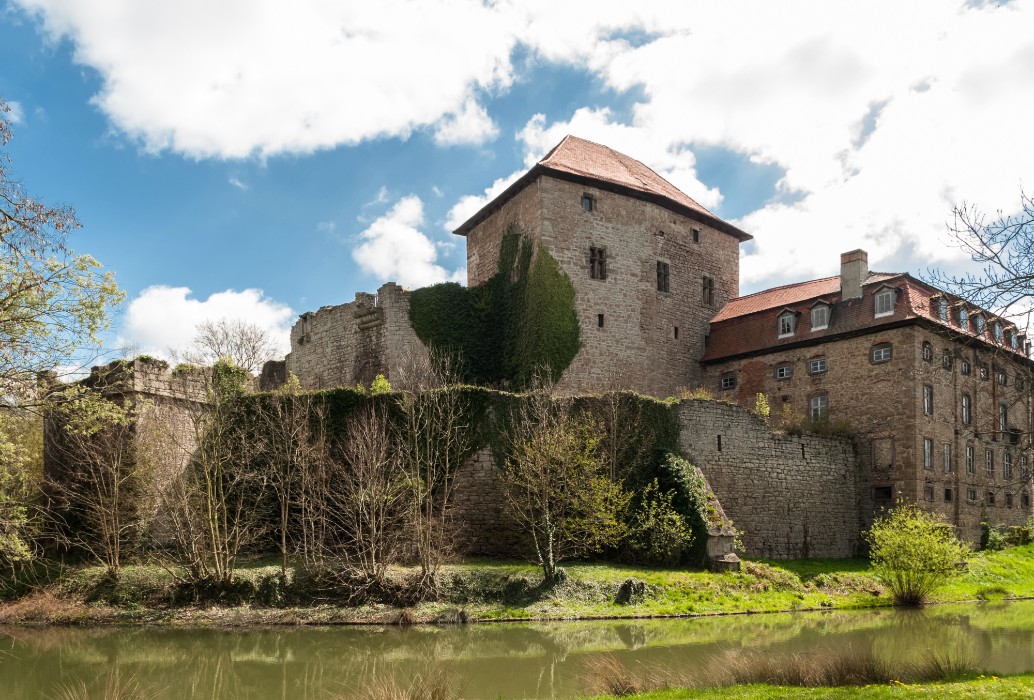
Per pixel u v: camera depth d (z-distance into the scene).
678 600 23.16
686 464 28.05
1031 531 38.50
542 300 36.47
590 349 37.41
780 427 33.94
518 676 15.28
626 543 26.62
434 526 24.47
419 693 12.40
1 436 16.67
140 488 25.45
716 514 26.69
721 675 13.73
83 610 22.22
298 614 21.62
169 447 25.89
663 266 41.00
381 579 22.69
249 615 21.61
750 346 39.75
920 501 33.25
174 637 19.69
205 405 27.91
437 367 36.88
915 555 25.30
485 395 28.05
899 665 14.72
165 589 23.09
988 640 19.06
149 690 15.05
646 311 39.72
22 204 14.48
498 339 39.03
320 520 25.39
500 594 22.94
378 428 27.33
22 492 22.78
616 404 28.83
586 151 41.81
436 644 18.42
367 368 40.16
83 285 15.97
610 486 25.38
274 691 14.85
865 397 35.31
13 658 17.70
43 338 15.94
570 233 37.75
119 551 24.80
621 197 39.72
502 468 27.73
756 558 30.48
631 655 16.86
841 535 33.66
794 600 24.50
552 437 25.50
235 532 23.80
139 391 27.22
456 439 27.14
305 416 26.78
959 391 36.78
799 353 37.88
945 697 11.16
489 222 41.16
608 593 23.22
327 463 26.36
